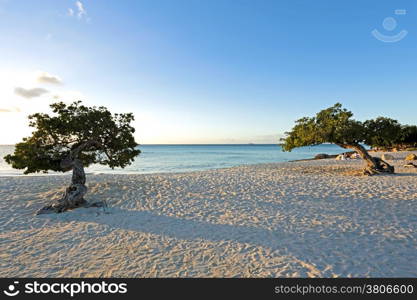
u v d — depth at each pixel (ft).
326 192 32.01
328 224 20.79
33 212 26.43
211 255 16.14
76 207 27.43
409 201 26.30
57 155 30.07
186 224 21.97
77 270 14.66
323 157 104.27
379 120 47.70
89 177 50.19
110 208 27.58
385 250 15.96
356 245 16.78
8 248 17.61
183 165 115.85
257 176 47.98
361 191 31.73
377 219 21.50
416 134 122.21
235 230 20.26
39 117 29.09
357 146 48.16
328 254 15.74
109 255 16.38
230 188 36.50
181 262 15.33
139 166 110.42
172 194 33.30
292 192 32.78
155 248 17.29
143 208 27.35
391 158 76.18
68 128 29.58
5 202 30.14
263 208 26.09
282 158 162.20
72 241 18.71
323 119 47.60
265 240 18.12
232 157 180.55
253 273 13.98
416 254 15.34
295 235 18.83
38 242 18.61
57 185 40.45
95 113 31.65
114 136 33.65
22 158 26.99
